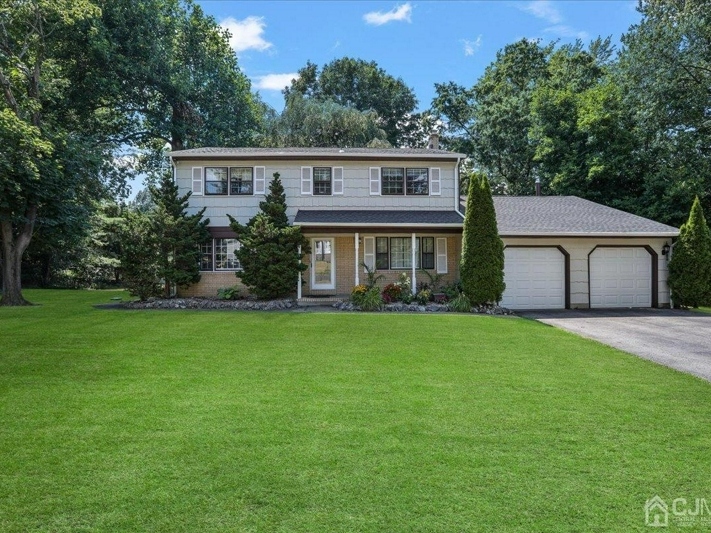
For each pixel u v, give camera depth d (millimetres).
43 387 6746
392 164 20594
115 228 18812
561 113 27734
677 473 4188
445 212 20406
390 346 9969
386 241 20328
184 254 18625
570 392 6656
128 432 5059
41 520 3400
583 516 3492
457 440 4895
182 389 6691
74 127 28656
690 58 23781
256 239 18047
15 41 19703
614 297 18484
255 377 7387
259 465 4285
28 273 31672
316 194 20359
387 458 4445
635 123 26281
